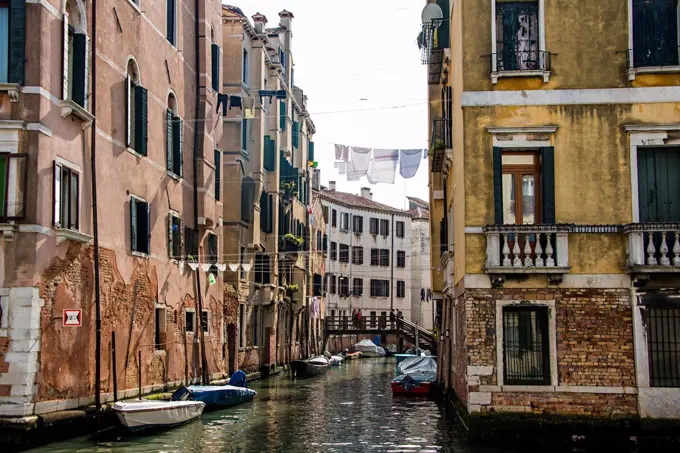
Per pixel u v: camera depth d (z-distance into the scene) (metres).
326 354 45.34
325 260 53.03
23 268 13.41
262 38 30.77
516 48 14.77
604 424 13.97
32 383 13.34
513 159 14.72
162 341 19.84
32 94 13.70
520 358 14.32
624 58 14.57
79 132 15.22
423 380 25.70
